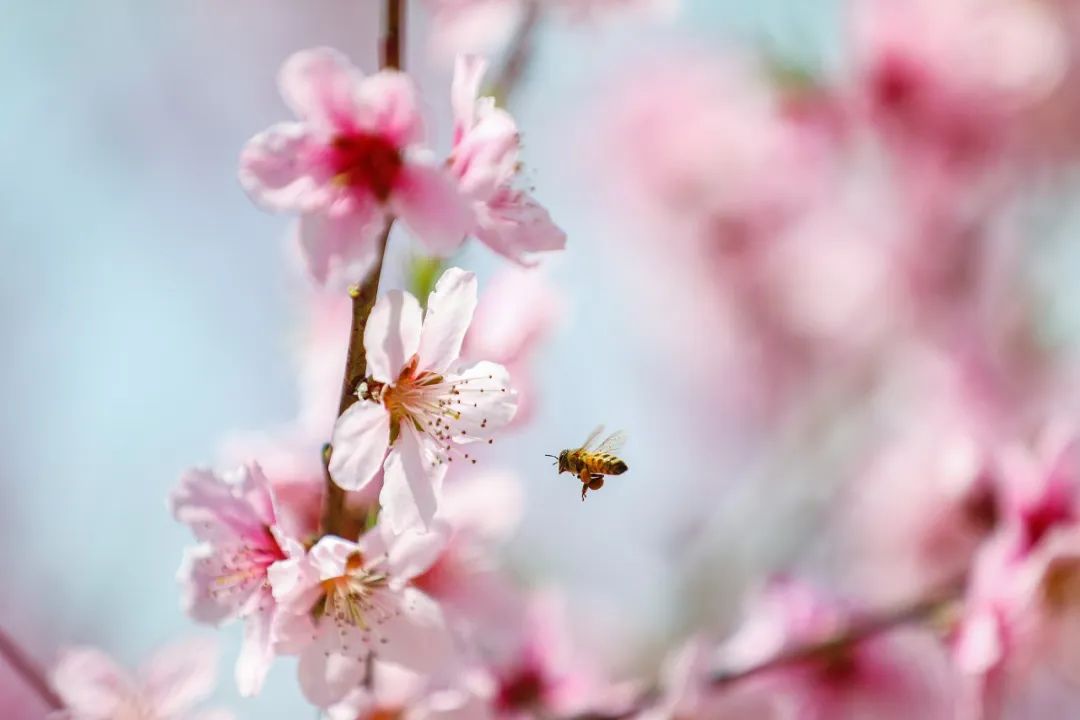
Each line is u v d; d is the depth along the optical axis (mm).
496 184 744
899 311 1275
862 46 1084
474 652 832
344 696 750
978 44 1064
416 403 747
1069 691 1090
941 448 1084
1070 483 852
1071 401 1179
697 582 1201
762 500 1253
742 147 1286
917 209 1213
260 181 741
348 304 853
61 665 795
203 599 750
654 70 1367
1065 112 1187
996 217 1250
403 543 750
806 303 1328
